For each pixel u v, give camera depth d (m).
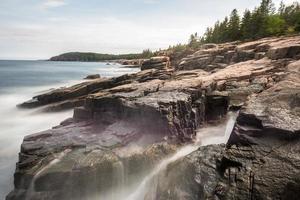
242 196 9.07
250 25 82.94
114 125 18.97
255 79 25.33
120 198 14.72
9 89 56.84
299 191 8.44
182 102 18.61
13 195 13.84
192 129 18.91
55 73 115.50
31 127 28.08
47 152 15.39
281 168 9.71
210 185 10.05
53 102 34.41
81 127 19.64
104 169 14.27
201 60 51.94
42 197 13.67
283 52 32.06
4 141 23.89
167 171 12.93
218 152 12.03
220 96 22.31
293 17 84.69
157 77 36.25
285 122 11.80
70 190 13.89
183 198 10.09
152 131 17.47
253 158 10.56
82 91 35.31
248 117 12.79
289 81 16.84
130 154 15.18
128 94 21.44
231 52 46.41
